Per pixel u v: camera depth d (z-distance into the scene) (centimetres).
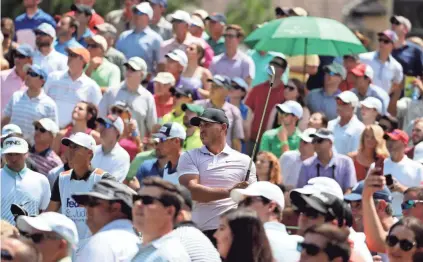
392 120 4003
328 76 4097
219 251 2088
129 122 3712
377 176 2448
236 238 2053
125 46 4394
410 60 4634
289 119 3769
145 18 4391
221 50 4575
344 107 3825
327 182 2508
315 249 1998
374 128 3512
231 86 4003
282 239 2323
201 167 2728
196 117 2741
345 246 2003
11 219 3030
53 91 3931
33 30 4356
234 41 4300
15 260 1953
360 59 4475
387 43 4456
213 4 6022
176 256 2130
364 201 2462
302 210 2288
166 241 2148
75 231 2244
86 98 3931
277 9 4631
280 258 2308
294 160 3525
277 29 4194
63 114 3919
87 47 4178
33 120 3772
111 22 4772
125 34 4419
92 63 4134
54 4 5584
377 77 4462
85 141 2894
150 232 2162
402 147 3456
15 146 3019
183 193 2223
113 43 4600
